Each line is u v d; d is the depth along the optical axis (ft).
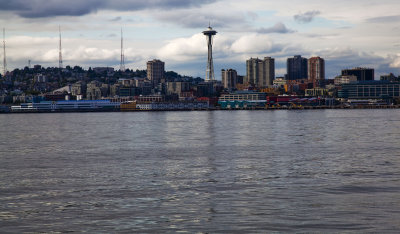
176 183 225.56
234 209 171.12
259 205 176.55
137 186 218.38
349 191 199.72
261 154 350.64
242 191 203.51
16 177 248.32
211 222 154.71
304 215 161.27
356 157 325.42
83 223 155.53
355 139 488.02
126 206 177.78
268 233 142.20
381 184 215.31
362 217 157.17
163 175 250.98
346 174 246.88
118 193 202.08
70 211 171.01
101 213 167.73
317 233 141.38
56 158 340.18
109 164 300.20
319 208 170.19
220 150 384.27
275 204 177.68
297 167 275.80
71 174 257.34
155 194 199.11
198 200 186.50
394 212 162.71
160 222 155.43
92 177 246.06
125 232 145.18
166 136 567.59
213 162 304.91
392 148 389.19
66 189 212.43
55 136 600.39
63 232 146.10
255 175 247.29
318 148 394.73
